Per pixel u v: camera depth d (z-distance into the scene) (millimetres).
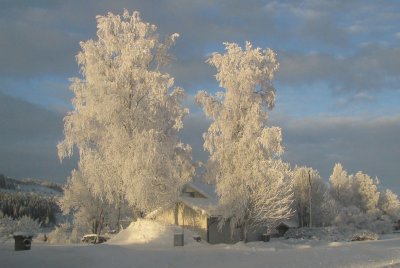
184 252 26109
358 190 98625
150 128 39812
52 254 21891
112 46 40688
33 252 22328
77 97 40031
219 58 41844
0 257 20234
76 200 57938
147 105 40062
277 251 28328
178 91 41969
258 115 40031
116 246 26672
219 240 45281
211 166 41625
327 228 60938
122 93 39156
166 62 42312
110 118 38250
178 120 42531
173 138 42375
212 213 42938
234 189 40031
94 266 20016
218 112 41250
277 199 41219
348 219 74938
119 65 40688
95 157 38750
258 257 24812
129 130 39500
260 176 39656
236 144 40406
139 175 35688
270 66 41625
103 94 38719
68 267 19359
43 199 113875
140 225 38250
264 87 41406
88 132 38812
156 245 34094
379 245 37406
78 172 58969
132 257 22641
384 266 22828
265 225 42719
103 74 40219
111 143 38250
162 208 40719
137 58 40344
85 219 58312
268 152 39969
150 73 40125
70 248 24750
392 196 102438
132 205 38781
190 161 44969
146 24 41375
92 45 40719
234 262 22781
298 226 73500
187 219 45938
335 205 79000
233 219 40938
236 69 41688
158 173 37250
